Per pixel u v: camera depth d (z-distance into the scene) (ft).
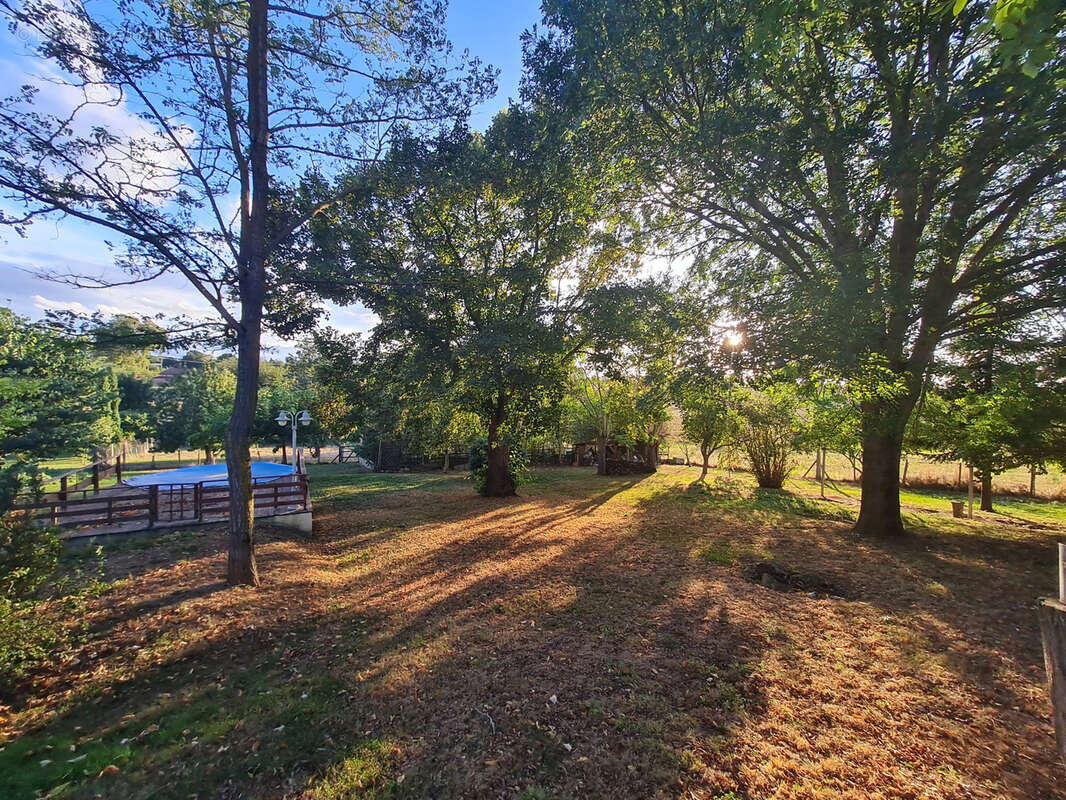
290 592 20.51
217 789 9.42
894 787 9.05
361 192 24.77
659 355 33.19
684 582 21.77
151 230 19.45
